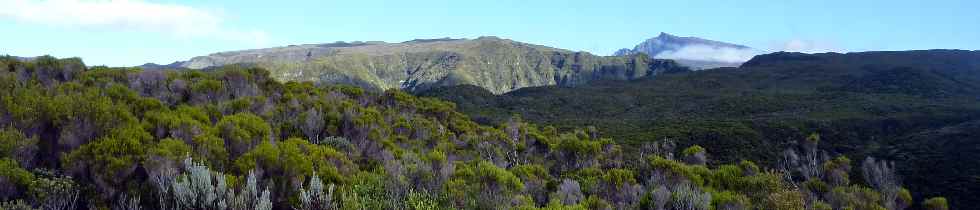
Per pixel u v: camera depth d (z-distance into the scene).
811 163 40.22
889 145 50.00
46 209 8.53
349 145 18.44
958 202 31.73
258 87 27.91
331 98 30.47
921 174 37.66
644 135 54.78
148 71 24.14
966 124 50.44
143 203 9.52
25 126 11.81
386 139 21.39
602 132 58.09
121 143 10.89
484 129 38.84
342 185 11.30
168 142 11.47
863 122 59.09
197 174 9.50
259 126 15.49
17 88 15.63
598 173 20.14
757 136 51.62
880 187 30.97
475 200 11.93
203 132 13.26
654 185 17.84
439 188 12.48
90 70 22.98
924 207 23.03
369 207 10.29
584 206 13.99
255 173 10.88
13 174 8.67
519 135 36.94
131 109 15.59
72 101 13.24
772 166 43.59
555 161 29.25
